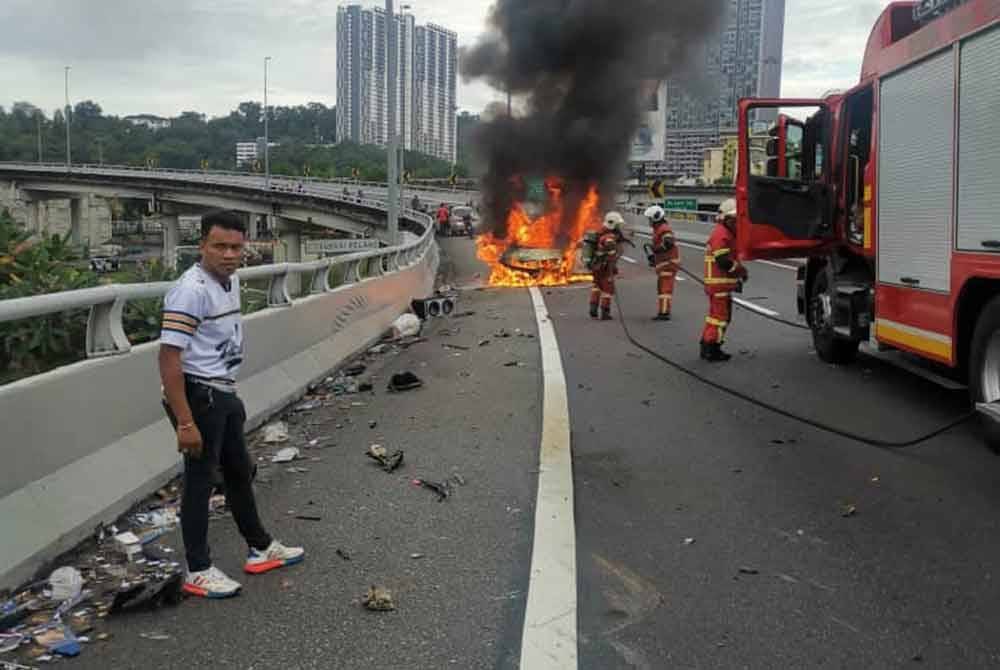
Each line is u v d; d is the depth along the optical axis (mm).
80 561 4441
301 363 8797
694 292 18625
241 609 3924
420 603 3967
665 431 7105
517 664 3410
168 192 98562
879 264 8453
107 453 5094
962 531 4832
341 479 5820
